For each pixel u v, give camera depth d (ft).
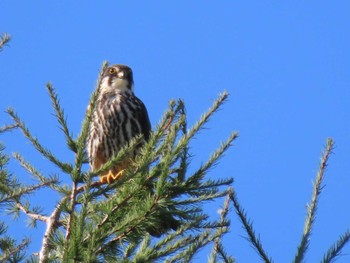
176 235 30.96
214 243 32.60
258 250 29.43
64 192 30.30
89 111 29.17
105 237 28.86
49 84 29.01
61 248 28.43
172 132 30.25
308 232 29.32
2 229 31.30
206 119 30.25
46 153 29.48
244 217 30.01
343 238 28.32
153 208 29.45
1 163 32.42
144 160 30.17
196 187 31.96
